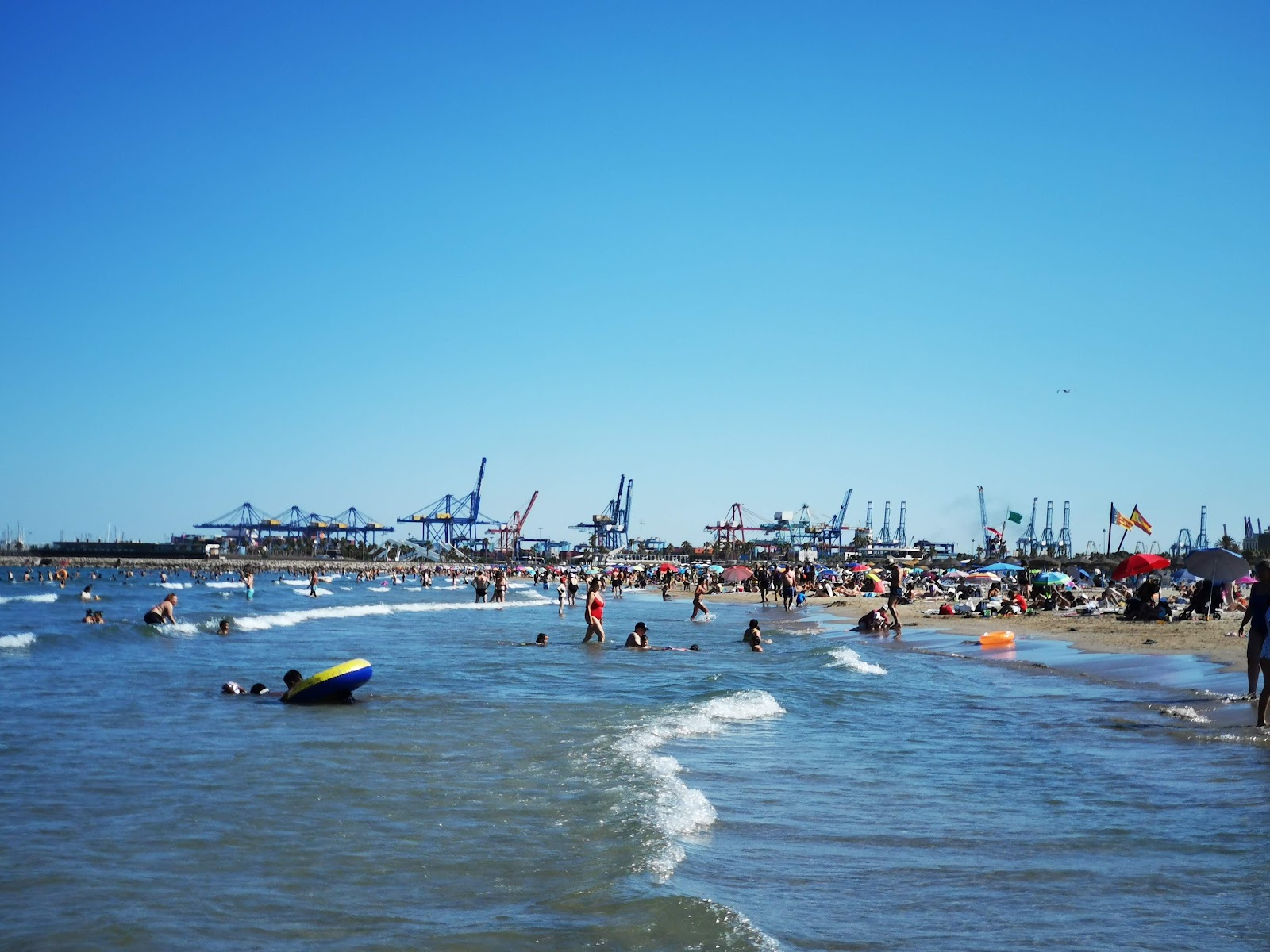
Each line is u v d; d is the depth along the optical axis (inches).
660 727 642.2
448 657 1189.7
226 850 356.5
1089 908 297.0
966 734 631.8
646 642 1353.3
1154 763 511.5
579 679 952.9
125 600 3031.5
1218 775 478.3
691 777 493.7
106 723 647.8
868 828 392.8
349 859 346.6
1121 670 970.1
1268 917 288.0
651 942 266.8
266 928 281.4
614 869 331.0
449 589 5305.1
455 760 522.6
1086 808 422.0
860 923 284.7
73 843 363.9
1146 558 1584.6
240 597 3412.9
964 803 435.2
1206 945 267.1
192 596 3373.5
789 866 342.3
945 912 294.7
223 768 500.4
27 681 884.0
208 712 701.3
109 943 269.4
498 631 1732.3
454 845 363.9
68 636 1323.8
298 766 504.7
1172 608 1673.2
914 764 529.3
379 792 447.5
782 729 654.5
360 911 295.4
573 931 276.7
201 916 291.3
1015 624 1701.5
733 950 258.1
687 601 3602.4
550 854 352.5
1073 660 1088.2
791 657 1210.6
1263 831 379.2
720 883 321.7
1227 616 1549.0
